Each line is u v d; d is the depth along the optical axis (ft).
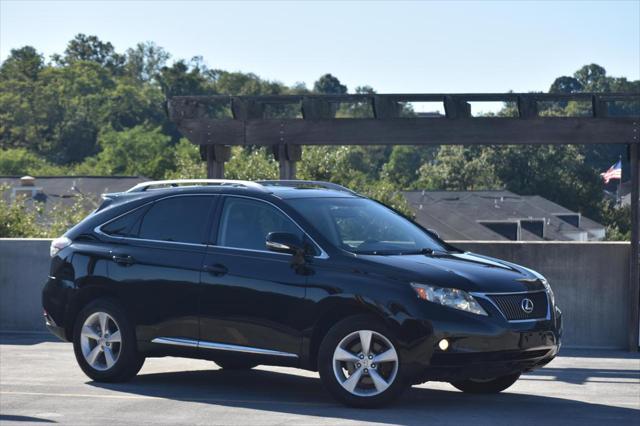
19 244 55.11
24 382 37.17
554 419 29.89
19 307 55.01
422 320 30.32
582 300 50.98
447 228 238.48
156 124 527.40
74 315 37.50
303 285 32.24
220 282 33.83
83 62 621.72
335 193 35.78
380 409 31.19
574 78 607.78
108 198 38.06
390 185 147.13
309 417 29.89
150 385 36.40
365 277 31.42
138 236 36.35
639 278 49.80
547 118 49.96
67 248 37.81
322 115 52.29
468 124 50.62
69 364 42.27
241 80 622.95
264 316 32.91
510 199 279.28
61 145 498.28
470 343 30.17
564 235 265.13
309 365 32.27
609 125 49.44
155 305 35.27
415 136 51.08
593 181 353.31
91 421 29.50
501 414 30.68
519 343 30.66
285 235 32.40
